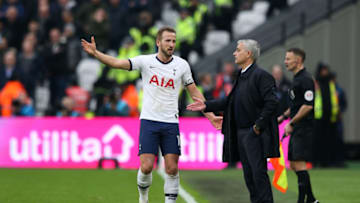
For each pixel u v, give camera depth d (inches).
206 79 2156.7
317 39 2447.1
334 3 2465.6
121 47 2655.0
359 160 2426.2
